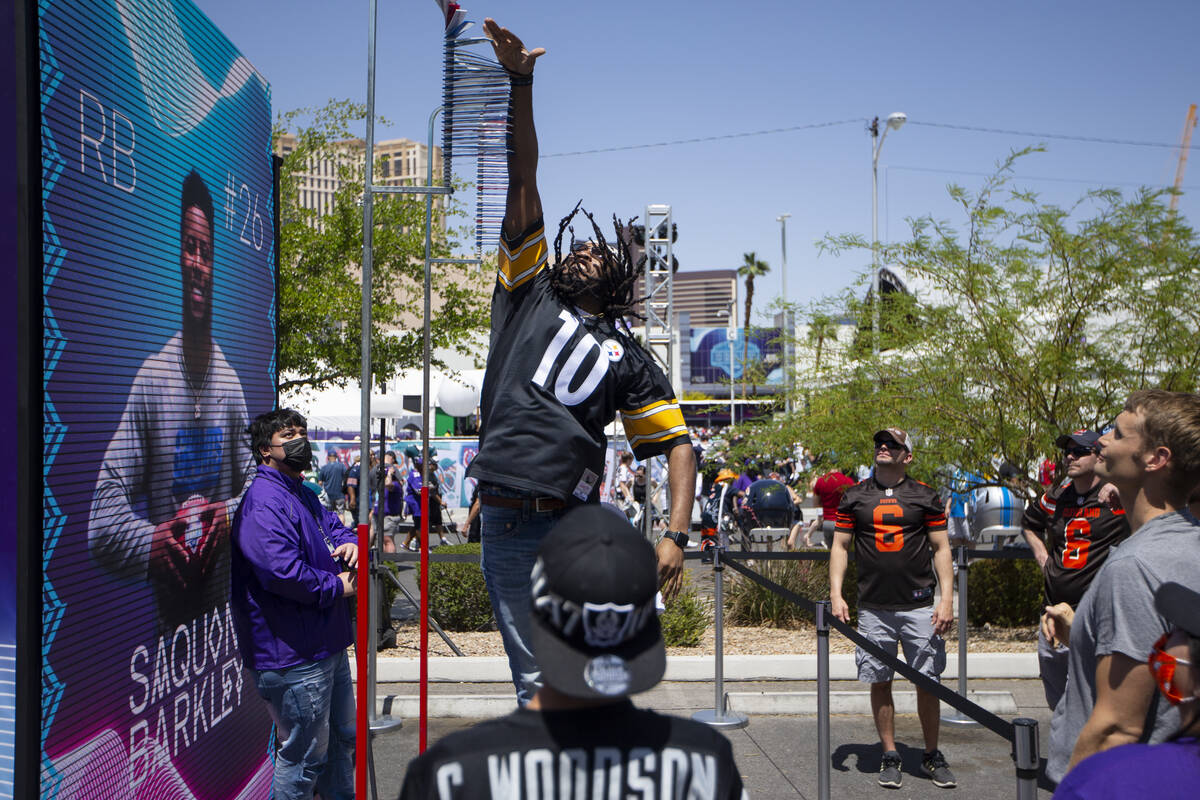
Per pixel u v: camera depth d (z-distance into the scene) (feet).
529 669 9.73
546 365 9.62
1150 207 30.17
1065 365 30.68
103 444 10.53
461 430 94.48
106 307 10.57
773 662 26.63
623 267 9.97
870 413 33.86
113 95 10.78
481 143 10.32
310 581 13.35
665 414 9.74
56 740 9.50
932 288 33.53
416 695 24.56
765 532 49.60
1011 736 9.23
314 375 48.11
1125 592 7.75
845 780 19.57
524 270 9.95
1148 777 5.57
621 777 4.93
